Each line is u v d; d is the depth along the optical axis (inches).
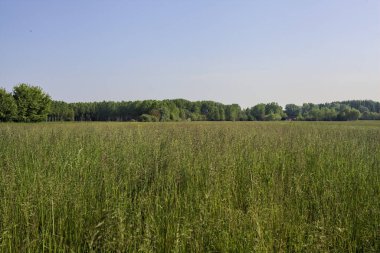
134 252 153.5
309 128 934.4
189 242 164.4
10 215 182.2
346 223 192.5
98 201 214.4
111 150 362.0
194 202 219.1
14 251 162.9
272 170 314.3
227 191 226.1
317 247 161.2
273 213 190.9
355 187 263.6
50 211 188.4
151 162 299.6
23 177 241.1
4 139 502.0
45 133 570.9
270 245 159.2
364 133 745.0
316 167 323.3
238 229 172.6
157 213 196.1
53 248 170.7
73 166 280.7
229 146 384.2
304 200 229.5
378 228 187.6
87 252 166.7
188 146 381.4
